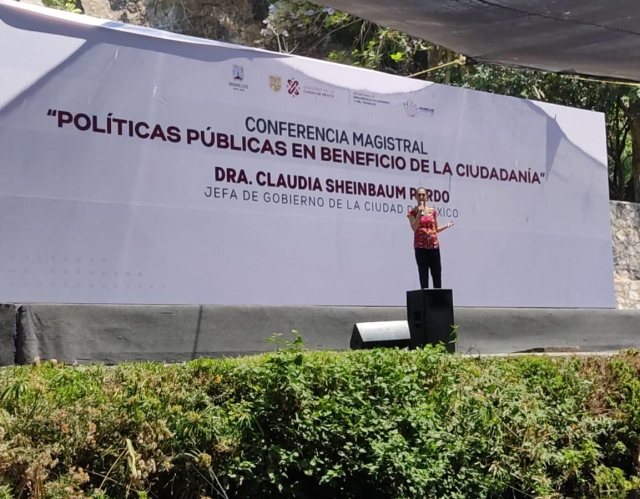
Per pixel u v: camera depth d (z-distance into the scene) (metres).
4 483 4.16
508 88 17.95
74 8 19.84
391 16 8.84
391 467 5.78
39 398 4.71
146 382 5.36
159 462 4.91
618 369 8.16
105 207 9.69
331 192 11.38
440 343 7.34
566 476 7.01
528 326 11.94
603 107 18.73
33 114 9.32
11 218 9.11
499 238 12.82
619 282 16.17
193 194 10.30
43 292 9.22
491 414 6.64
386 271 11.74
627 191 22.77
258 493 5.43
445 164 12.43
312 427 5.63
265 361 5.92
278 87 11.07
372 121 11.82
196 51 10.47
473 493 6.29
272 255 10.84
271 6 20.00
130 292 9.77
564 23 8.97
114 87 9.85
